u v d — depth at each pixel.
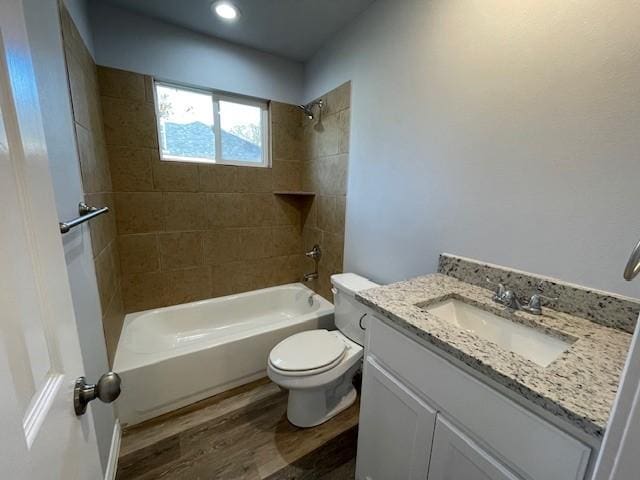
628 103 0.77
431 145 1.34
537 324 0.88
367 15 1.65
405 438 0.92
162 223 2.05
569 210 0.91
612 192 0.82
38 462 0.37
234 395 1.73
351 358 1.50
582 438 0.53
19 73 0.40
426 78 1.33
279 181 2.46
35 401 0.38
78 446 0.51
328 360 1.41
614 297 0.83
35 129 0.44
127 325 1.87
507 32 1.01
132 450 1.35
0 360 0.30
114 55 1.73
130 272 1.99
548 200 0.95
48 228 0.46
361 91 1.75
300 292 2.50
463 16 1.15
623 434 0.31
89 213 1.07
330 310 2.16
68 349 0.50
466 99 1.17
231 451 1.36
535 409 0.59
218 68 2.05
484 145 1.12
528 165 0.99
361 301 1.04
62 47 1.06
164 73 1.88
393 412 0.96
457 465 0.75
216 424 1.51
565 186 0.91
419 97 1.38
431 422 0.81
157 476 1.23
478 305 1.04
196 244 2.20
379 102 1.62
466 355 0.68
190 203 2.13
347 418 1.58
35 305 0.41
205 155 2.20
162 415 1.57
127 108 1.82
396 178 1.55
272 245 2.53
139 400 1.49
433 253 1.38
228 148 2.28
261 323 2.40
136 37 1.77
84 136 1.28
